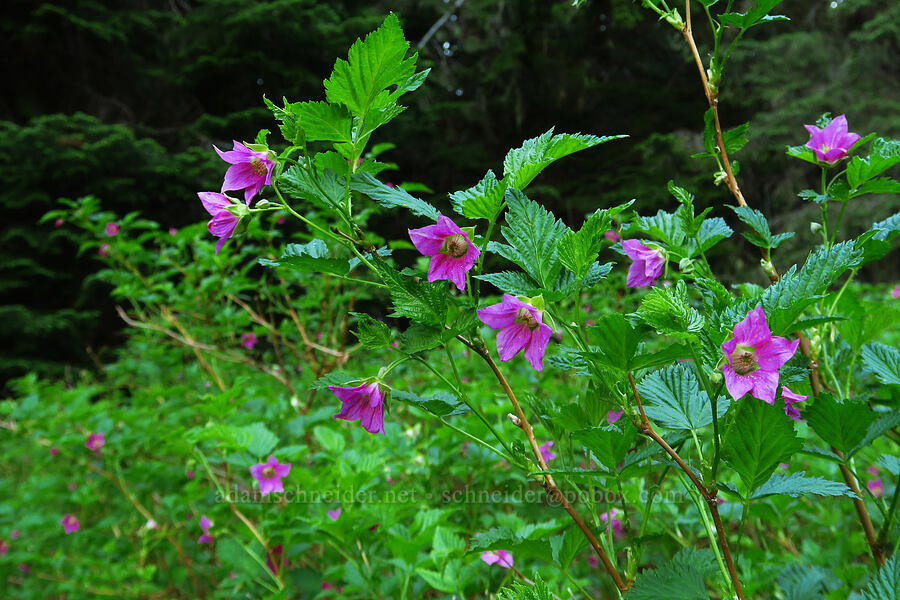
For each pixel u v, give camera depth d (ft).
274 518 2.89
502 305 1.44
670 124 17.11
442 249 1.50
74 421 4.44
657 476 2.39
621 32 16.31
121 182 12.80
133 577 4.05
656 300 1.31
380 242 3.44
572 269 1.42
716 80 1.75
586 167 16.55
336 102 1.48
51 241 13.07
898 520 1.82
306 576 2.77
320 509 2.62
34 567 4.44
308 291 4.83
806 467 2.73
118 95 16.19
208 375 5.22
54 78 15.43
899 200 12.92
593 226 1.40
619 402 1.41
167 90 16.35
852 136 1.78
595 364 1.44
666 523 2.78
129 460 4.70
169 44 15.88
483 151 17.04
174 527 4.05
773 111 15.56
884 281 14.42
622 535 2.69
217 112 15.71
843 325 1.84
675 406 1.50
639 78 17.66
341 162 1.52
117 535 4.35
